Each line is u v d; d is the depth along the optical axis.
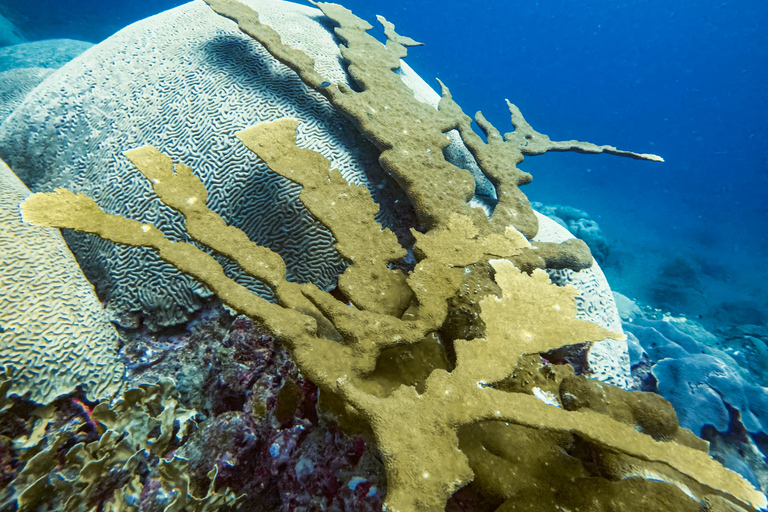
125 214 2.69
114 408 1.93
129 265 2.57
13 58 6.96
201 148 2.78
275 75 3.18
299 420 1.97
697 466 1.28
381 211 2.91
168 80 3.09
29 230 2.35
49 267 2.26
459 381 1.43
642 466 1.53
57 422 1.96
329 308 1.65
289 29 3.60
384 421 1.29
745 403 3.31
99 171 2.87
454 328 2.09
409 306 1.82
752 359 5.69
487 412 1.34
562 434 1.63
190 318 2.55
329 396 1.67
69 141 3.09
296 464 1.85
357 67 3.26
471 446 1.58
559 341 1.56
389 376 1.70
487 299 1.68
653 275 11.54
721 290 11.45
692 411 3.27
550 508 1.43
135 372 2.37
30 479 1.69
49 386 1.97
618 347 2.85
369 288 1.79
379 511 1.57
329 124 3.07
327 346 1.54
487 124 3.49
